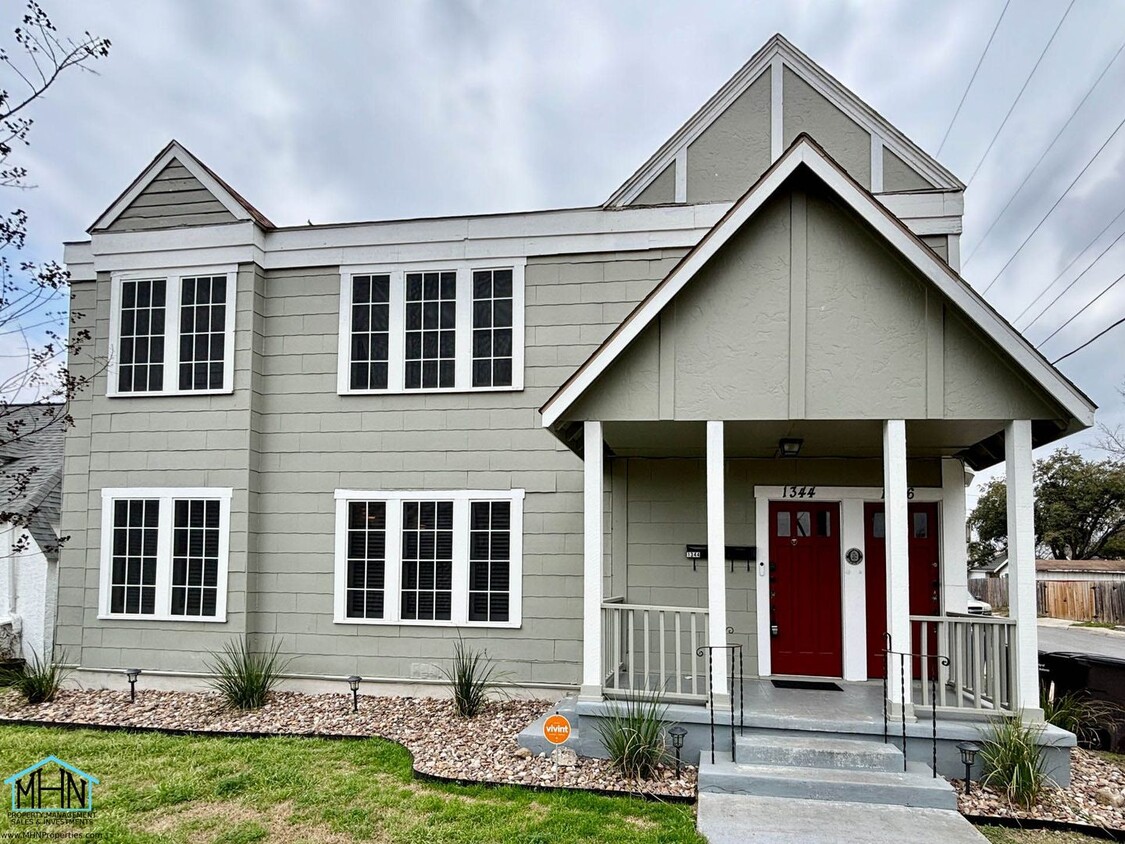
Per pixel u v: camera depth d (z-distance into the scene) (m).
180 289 10.34
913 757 6.22
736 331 6.86
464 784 6.16
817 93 10.07
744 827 5.18
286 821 5.45
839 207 6.77
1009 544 6.54
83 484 10.45
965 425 6.85
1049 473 42.03
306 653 9.88
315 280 10.34
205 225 10.32
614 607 7.02
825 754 6.10
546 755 6.79
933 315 6.64
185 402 10.18
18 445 14.02
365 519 9.97
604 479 9.24
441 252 10.05
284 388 10.27
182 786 6.11
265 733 7.82
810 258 6.81
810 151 6.57
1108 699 8.15
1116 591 27.44
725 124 10.24
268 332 10.38
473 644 9.53
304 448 10.16
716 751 6.47
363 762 6.78
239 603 9.77
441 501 9.80
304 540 10.05
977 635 6.54
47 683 9.40
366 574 9.88
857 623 8.52
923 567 8.67
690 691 7.62
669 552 9.11
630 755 6.28
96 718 8.57
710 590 6.70
